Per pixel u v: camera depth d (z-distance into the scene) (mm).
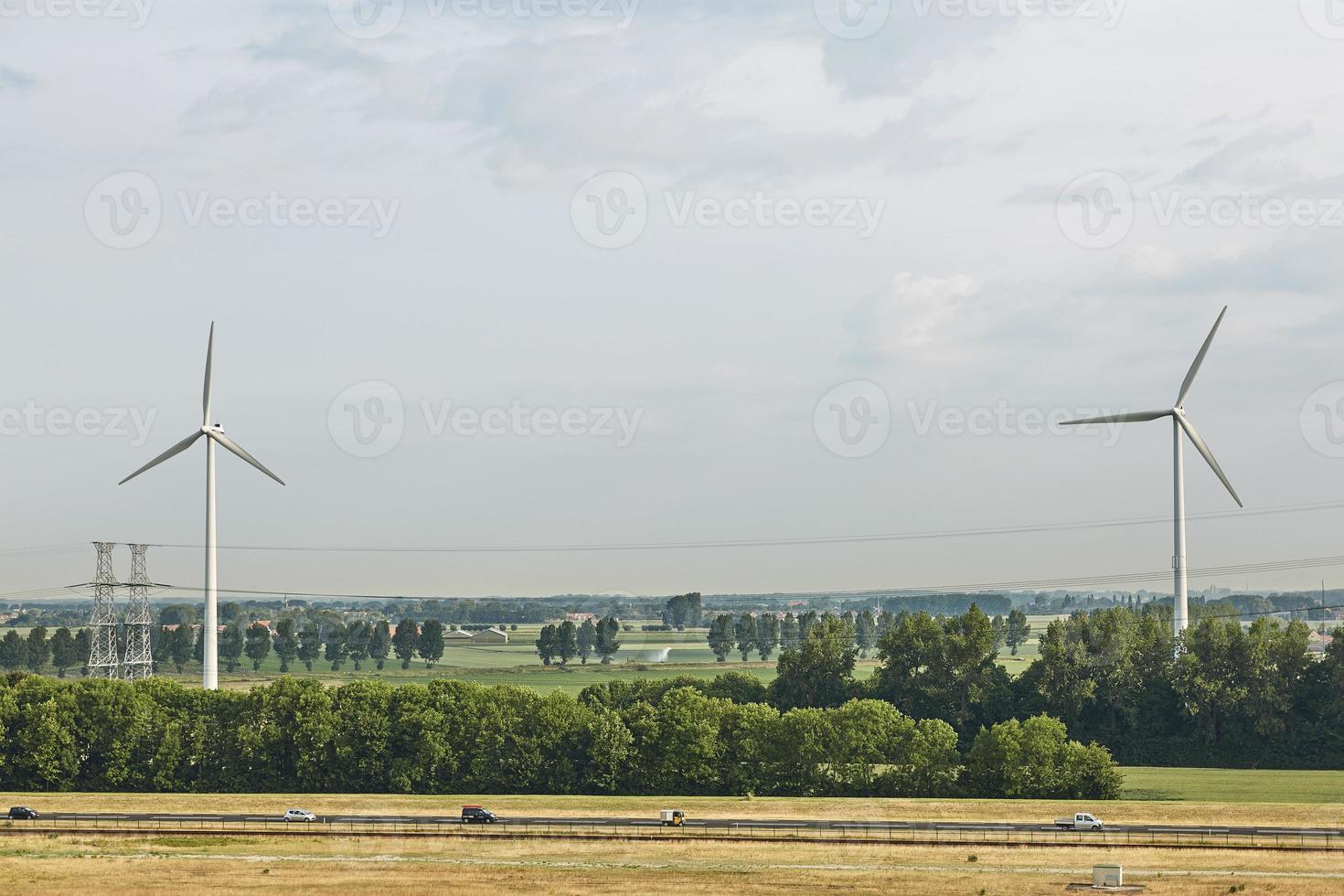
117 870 98188
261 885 93625
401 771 153000
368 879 95750
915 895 90812
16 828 114562
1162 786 157250
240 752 156875
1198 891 91750
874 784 149625
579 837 110875
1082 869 99000
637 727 155250
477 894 90812
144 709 158000
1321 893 90938
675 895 90750
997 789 146375
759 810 129000
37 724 154500
